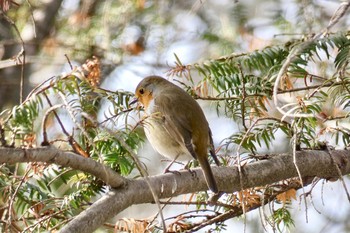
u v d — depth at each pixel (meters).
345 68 9.80
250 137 9.75
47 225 8.78
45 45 15.74
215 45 15.58
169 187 8.67
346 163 9.61
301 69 9.86
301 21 14.11
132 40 15.73
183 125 10.48
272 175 9.25
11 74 16.41
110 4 15.14
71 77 8.00
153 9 15.84
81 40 15.71
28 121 7.78
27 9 15.23
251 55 10.32
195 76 15.37
